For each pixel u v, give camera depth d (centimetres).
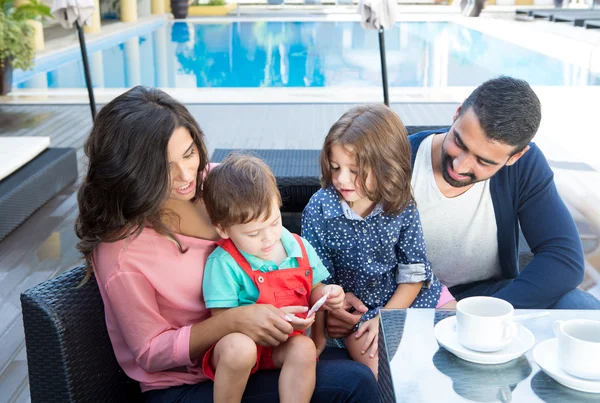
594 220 379
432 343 138
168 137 145
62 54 1089
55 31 1343
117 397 160
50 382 142
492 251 208
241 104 697
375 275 193
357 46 1281
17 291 307
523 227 203
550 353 129
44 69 970
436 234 205
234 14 1800
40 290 145
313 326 190
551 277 189
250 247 161
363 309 191
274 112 658
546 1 1952
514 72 962
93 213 149
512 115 169
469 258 209
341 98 728
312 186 312
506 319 127
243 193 156
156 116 146
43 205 416
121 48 1238
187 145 150
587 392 121
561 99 703
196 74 1008
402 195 185
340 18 1702
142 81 923
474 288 214
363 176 180
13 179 391
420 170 200
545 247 196
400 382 125
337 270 199
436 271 214
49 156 440
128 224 149
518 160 198
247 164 163
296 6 2031
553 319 149
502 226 202
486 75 944
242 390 150
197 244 162
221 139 557
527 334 134
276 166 338
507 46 1258
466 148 177
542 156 202
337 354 190
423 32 1453
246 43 1333
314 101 709
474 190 198
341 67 1059
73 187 451
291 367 154
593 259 334
